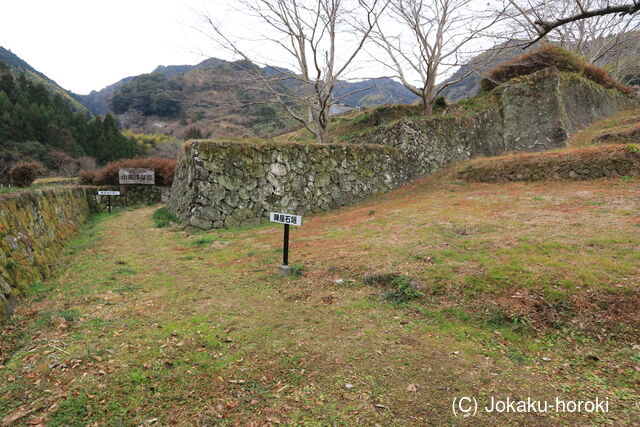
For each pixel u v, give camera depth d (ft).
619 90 76.43
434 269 17.21
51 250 23.97
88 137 162.71
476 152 57.11
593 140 49.32
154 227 39.58
